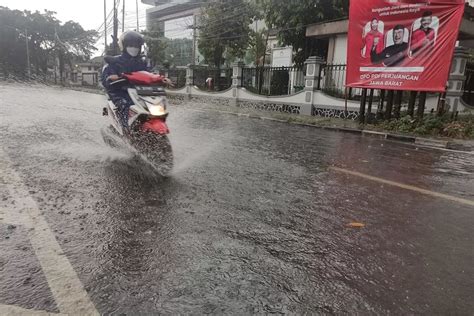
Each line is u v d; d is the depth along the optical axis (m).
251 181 4.92
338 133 10.81
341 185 4.92
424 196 4.56
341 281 2.58
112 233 3.18
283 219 3.65
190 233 3.24
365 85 11.80
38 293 2.31
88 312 2.16
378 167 6.17
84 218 3.46
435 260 2.91
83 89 33.91
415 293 2.46
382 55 11.23
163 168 4.94
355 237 3.29
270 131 10.28
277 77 18.98
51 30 49.31
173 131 9.26
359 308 2.29
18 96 18.42
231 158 6.30
